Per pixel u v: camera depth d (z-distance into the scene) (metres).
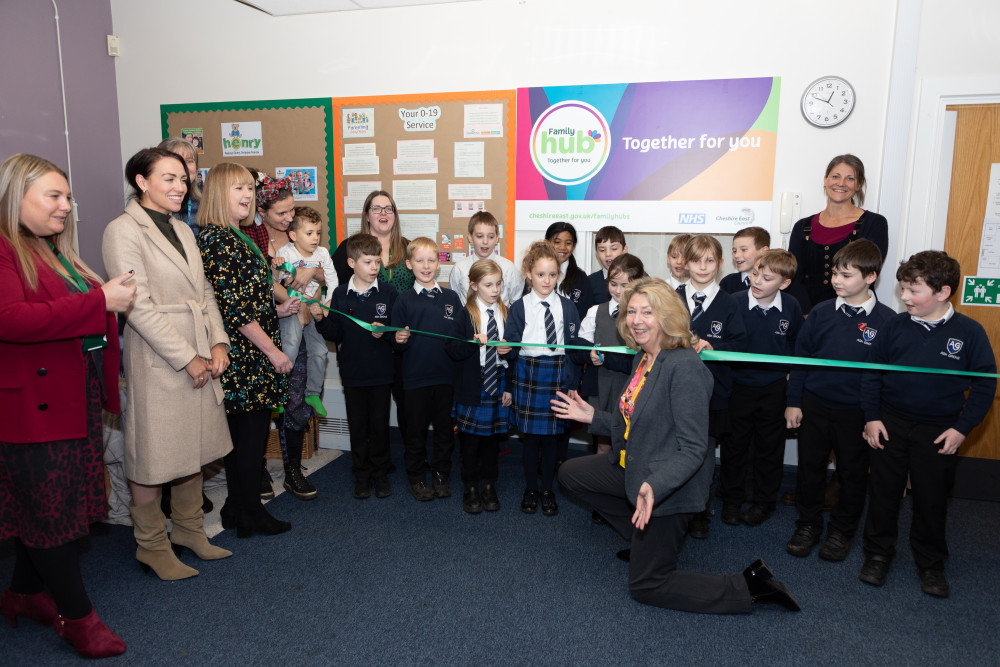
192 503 2.28
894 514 2.19
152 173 2.02
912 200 3.05
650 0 3.20
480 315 2.77
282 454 3.12
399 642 1.86
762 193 3.20
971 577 2.27
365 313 2.86
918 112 2.97
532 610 2.02
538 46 3.37
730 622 1.97
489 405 2.76
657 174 3.31
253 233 2.81
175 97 3.92
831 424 2.37
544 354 2.68
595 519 2.71
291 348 2.80
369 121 3.64
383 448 2.94
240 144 3.86
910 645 1.86
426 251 2.82
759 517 2.71
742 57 3.13
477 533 2.58
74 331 1.61
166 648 1.82
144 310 1.94
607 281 2.92
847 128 3.06
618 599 2.09
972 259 3.07
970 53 2.87
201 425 2.15
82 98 3.75
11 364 1.58
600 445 3.00
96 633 1.77
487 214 3.04
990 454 3.10
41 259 1.66
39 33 3.48
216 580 2.19
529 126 3.43
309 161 3.77
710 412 2.52
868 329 2.31
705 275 2.53
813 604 2.07
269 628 1.92
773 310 2.61
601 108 3.33
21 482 1.63
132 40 3.92
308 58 3.69
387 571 2.26
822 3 3.00
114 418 2.61
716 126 3.20
